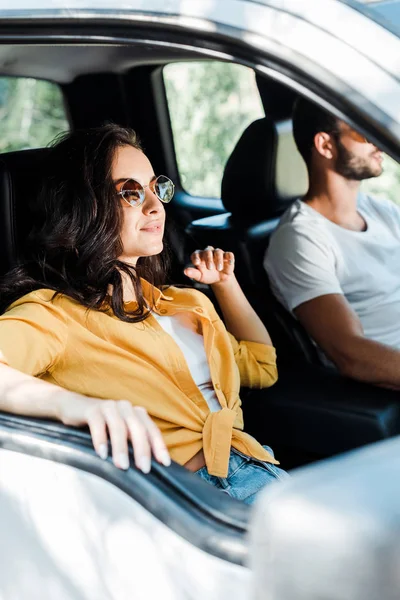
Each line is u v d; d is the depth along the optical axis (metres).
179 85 3.39
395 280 2.77
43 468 1.41
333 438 2.29
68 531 1.38
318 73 1.26
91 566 1.35
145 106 3.13
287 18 1.30
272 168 2.93
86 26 1.41
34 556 1.43
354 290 2.73
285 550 0.85
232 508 1.26
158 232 2.12
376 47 1.27
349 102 1.24
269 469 2.03
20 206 2.25
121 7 1.38
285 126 2.96
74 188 2.05
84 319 1.94
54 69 2.83
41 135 5.23
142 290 2.10
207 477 1.96
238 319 2.42
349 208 2.74
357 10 1.31
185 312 2.18
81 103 3.03
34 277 2.04
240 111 3.83
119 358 1.92
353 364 2.46
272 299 2.81
